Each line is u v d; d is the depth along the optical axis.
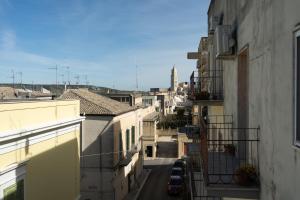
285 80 5.70
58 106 14.62
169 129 62.59
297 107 5.24
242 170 7.48
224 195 7.43
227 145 10.77
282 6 5.82
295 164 5.27
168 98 91.50
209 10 19.33
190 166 17.59
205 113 20.11
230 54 10.23
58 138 14.41
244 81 9.93
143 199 32.09
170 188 32.84
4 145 10.77
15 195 11.23
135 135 36.06
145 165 46.41
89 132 26.45
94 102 27.52
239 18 9.48
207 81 21.53
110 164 26.36
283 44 5.78
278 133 6.06
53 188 13.95
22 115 11.97
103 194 26.36
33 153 12.40
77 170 16.59
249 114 8.23
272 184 6.40
